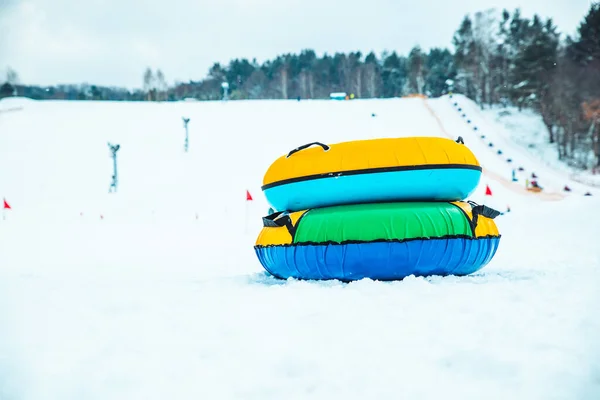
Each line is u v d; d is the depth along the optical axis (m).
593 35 49.34
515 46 66.94
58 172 28.36
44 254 12.21
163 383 2.94
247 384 2.87
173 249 12.80
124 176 27.88
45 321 4.38
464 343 3.36
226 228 18.28
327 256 6.10
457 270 6.20
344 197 6.29
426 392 2.67
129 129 35.97
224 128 36.81
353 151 6.25
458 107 44.75
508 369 2.89
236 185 26.38
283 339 3.60
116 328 4.11
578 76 48.47
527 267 7.31
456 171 6.19
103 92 83.25
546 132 48.47
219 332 3.87
